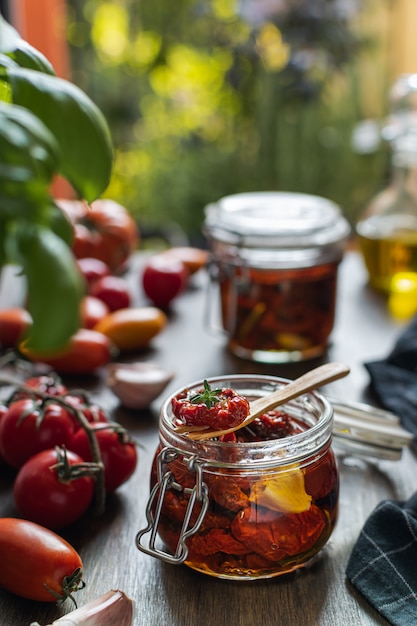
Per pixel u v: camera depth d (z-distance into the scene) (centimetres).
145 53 184
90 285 80
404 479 54
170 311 82
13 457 52
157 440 58
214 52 171
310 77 148
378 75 162
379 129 134
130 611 42
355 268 94
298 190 153
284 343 69
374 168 154
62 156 33
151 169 172
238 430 47
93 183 34
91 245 85
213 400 44
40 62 37
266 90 151
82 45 183
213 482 43
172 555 46
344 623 43
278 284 67
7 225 26
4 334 72
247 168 162
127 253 87
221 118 175
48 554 43
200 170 164
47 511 48
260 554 44
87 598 45
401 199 84
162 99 181
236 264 68
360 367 69
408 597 44
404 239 83
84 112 33
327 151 154
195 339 75
